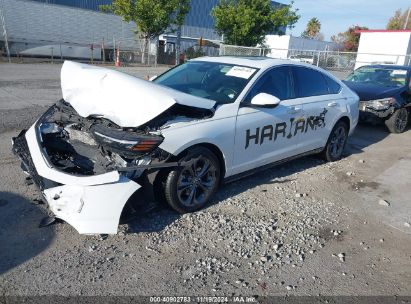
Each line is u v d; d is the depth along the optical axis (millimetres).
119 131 3354
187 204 3932
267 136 4609
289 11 29188
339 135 6152
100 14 31109
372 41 33750
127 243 3416
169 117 3725
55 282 2865
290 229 3889
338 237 3820
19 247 3238
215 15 29062
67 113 3943
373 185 5289
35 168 3480
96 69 4078
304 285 3051
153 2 28062
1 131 6441
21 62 22625
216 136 3924
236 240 3596
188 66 5215
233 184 4922
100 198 3146
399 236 3924
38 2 27484
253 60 4953
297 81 5172
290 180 5242
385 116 8438
